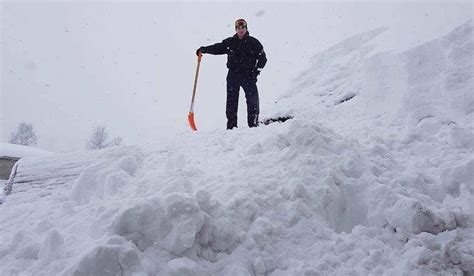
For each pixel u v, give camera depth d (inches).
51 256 67.0
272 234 76.9
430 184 98.8
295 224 81.3
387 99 171.0
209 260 71.1
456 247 73.9
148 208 69.1
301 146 106.8
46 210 97.4
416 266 70.4
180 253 68.1
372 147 112.3
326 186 89.6
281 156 101.3
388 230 82.8
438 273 70.6
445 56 153.4
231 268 68.7
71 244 73.2
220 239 72.7
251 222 78.4
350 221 90.2
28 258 70.4
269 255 73.0
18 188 131.8
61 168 150.6
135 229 68.9
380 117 163.9
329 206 88.0
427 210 79.8
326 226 82.5
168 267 64.6
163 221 68.6
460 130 119.2
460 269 72.5
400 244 79.0
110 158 109.7
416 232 78.8
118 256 62.9
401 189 92.9
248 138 158.6
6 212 101.4
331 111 208.7
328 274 70.8
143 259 65.0
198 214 70.2
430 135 130.4
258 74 228.2
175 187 84.7
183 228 67.8
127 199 85.4
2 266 68.7
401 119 151.1
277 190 88.3
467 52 150.2
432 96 148.6
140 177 102.9
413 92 153.1
